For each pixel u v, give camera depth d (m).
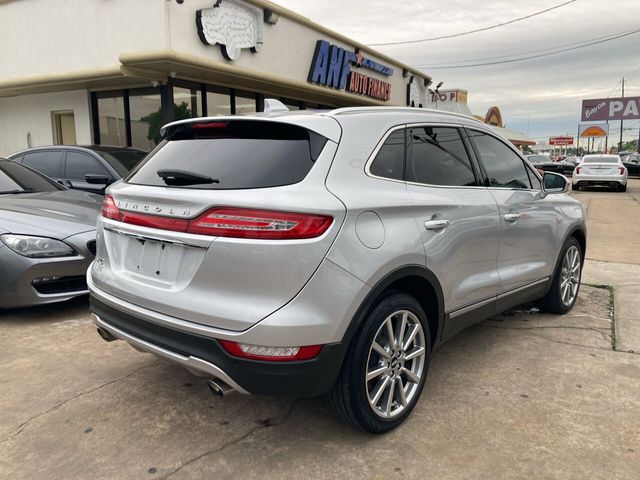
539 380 3.51
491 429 2.90
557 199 4.60
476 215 3.36
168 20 8.61
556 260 4.57
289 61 11.65
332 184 2.55
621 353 3.98
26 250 4.34
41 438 2.79
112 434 2.85
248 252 2.33
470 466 2.58
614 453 2.68
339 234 2.45
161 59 8.40
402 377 2.99
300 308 2.35
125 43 9.07
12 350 3.92
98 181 6.18
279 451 2.71
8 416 3.00
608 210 13.95
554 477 2.50
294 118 2.69
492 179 3.77
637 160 30.97
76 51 9.73
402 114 3.19
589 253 7.98
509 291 3.84
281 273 2.32
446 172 3.33
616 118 57.84
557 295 4.72
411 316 2.92
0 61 10.89
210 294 2.43
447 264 3.09
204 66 9.00
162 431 2.88
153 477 2.49
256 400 3.24
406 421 2.99
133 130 10.50
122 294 2.81
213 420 3.01
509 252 3.80
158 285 2.63
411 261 2.79
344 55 13.54
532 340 4.25
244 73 9.95
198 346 2.44
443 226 3.05
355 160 2.71
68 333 4.27
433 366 3.74
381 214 2.68
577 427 2.92
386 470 2.55
